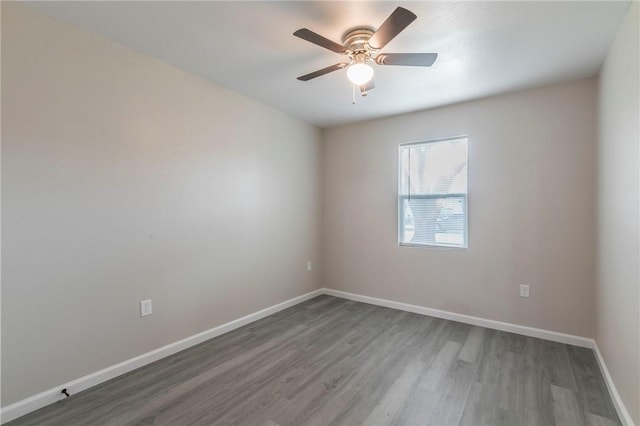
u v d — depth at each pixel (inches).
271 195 142.7
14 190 71.5
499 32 79.7
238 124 126.0
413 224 146.9
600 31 78.7
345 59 96.1
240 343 112.3
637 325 62.6
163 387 84.7
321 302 161.3
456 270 134.3
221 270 120.3
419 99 127.6
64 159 79.0
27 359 73.6
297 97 128.5
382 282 155.7
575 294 110.3
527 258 118.9
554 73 103.3
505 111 122.1
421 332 122.1
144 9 72.4
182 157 106.3
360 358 101.2
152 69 97.0
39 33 74.4
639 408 61.2
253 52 92.7
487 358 100.8
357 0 68.0
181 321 106.7
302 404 77.7
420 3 68.5
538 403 77.6
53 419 71.8
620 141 74.7
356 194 163.6
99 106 85.3
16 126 71.5
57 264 78.2
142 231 95.6
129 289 92.6
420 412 74.7
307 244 165.2
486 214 126.9
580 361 98.2
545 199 115.2
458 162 134.2
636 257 63.3
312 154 167.6
